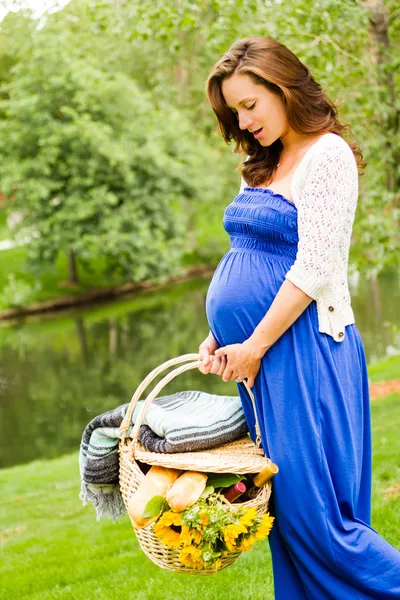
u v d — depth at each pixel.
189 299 21.94
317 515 2.14
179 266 24.11
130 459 2.23
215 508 2.03
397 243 6.17
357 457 2.27
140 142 22.98
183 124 23.31
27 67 22.17
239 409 2.42
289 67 2.21
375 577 2.13
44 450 9.95
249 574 3.35
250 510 2.04
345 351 2.25
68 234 21.80
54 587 3.73
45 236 22.05
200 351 2.45
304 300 2.13
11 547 4.80
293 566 2.29
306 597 2.28
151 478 2.14
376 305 17.45
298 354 2.17
